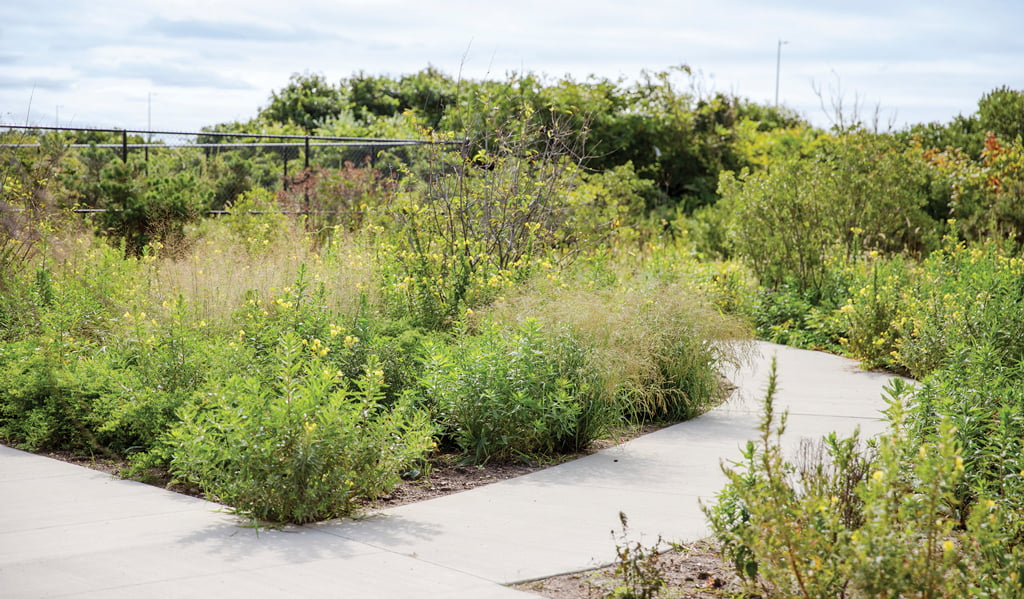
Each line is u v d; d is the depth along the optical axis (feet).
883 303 31.45
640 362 21.13
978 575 10.34
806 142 74.69
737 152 77.92
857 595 10.18
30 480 16.84
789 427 21.66
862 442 19.44
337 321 22.36
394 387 20.38
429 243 29.53
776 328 36.91
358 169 49.44
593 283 27.07
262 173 55.01
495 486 17.02
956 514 13.67
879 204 42.88
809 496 10.85
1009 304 25.39
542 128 34.27
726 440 20.68
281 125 79.41
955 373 17.12
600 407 20.08
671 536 14.06
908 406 16.40
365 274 27.53
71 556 12.60
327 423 15.08
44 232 30.45
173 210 39.86
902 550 9.25
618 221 43.11
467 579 12.05
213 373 18.93
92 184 44.80
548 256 31.17
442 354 20.25
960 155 57.47
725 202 50.08
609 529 14.35
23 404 20.20
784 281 40.93
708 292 33.24
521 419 19.08
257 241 34.22
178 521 14.46
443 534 14.05
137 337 22.00
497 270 28.94
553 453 19.66
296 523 14.60
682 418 23.21
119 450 19.07
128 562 12.40
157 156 52.75
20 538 13.39
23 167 34.60
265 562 12.54
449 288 27.17
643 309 24.29
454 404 19.25
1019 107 61.87
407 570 12.34
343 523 14.69
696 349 23.52
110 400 19.35
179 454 15.79
